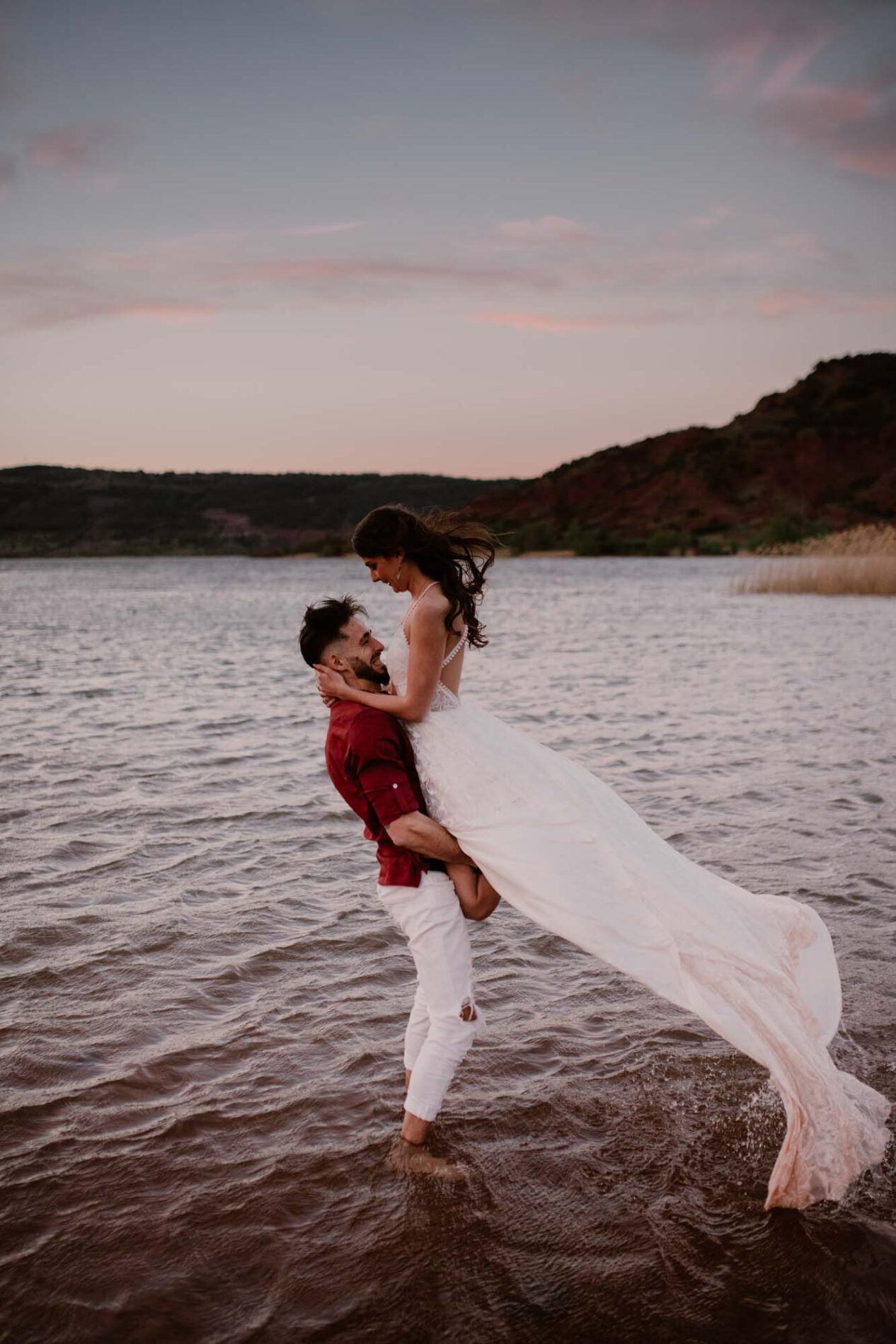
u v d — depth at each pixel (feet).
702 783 25.18
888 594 103.30
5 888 17.76
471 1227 8.96
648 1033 12.66
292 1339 7.66
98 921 16.25
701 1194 9.43
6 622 89.40
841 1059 11.74
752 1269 8.39
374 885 18.03
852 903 16.79
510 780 9.94
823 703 37.60
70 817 22.27
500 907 17.29
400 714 9.93
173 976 14.25
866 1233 8.82
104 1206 9.25
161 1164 9.91
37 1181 9.61
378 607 120.78
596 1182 9.62
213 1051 12.14
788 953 10.17
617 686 42.70
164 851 19.94
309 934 15.79
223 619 93.86
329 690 10.28
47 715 36.22
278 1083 11.44
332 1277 8.33
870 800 23.32
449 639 10.25
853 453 548.72
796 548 146.20
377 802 9.82
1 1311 7.95
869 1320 7.81
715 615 85.56
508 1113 10.83
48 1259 8.54
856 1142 9.09
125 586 190.39
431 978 10.20
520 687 42.45
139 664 53.72
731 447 573.74
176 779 25.99
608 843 9.73
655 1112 10.84
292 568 360.07
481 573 10.30
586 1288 8.18
